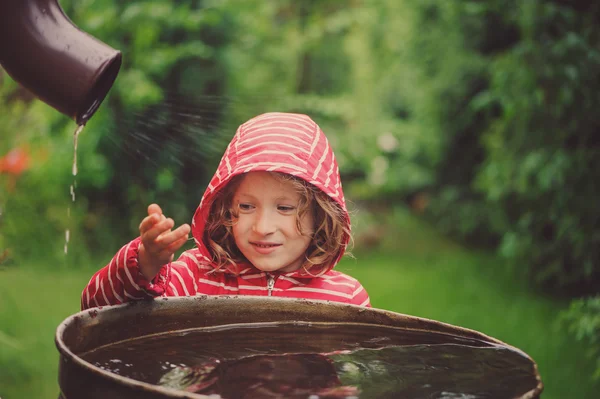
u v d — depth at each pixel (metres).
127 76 4.21
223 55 4.80
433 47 6.48
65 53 1.00
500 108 5.67
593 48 3.67
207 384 0.96
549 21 3.84
